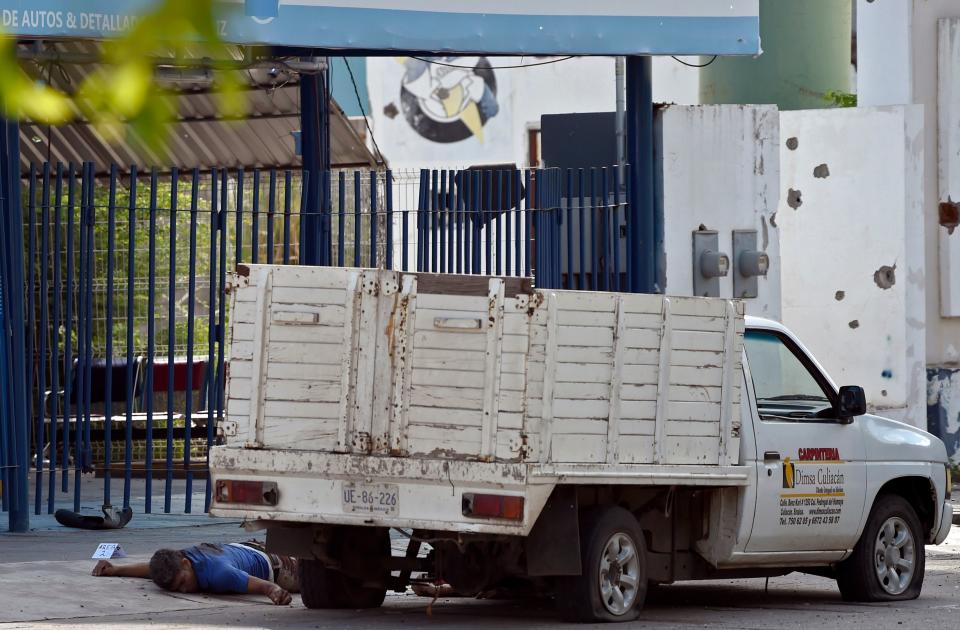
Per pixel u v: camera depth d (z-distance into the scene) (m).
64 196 50.38
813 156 54.88
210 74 34.94
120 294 49.62
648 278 37.44
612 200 40.62
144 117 3.86
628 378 21.73
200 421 49.62
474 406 20.92
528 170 37.47
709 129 47.50
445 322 21.12
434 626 21.88
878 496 26.48
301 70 36.00
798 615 23.95
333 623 22.31
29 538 31.06
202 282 51.47
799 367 25.22
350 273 21.95
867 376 54.41
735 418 23.14
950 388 55.72
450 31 33.97
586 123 47.72
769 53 69.56
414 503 21.16
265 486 22.09
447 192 36.97
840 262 54.72
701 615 23.77
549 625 21.78
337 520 21.64
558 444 20.92
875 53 58.34
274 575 26.50
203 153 51.78
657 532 23.53
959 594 27.86
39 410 33.28
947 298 56.22
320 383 22.00
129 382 34.53
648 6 35.47
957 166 56.16
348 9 32.97
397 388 21.41
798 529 24.47
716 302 22.92
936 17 56.97
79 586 24.72
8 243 31.73
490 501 20.53
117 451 49.53
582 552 21.70
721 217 47.59
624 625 21.84
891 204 54.09
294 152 51.06
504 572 21.66
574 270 40.81
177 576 24.83
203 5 3.67
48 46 31.58
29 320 32.97
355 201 36.06
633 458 21.78
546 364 20.83
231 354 22.38
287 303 22.14
